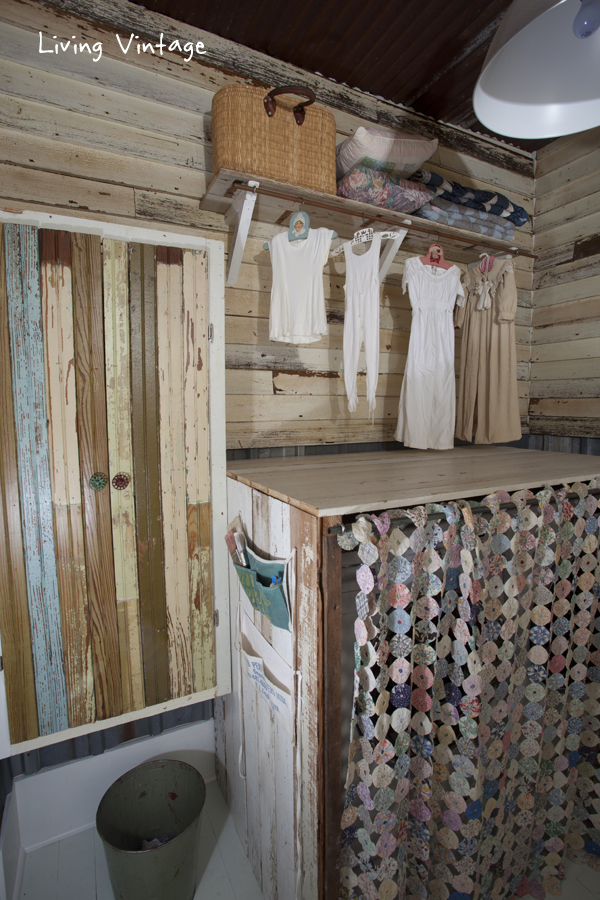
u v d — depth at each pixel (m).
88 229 1.23
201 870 1.54
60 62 1.62
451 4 1.72
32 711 1.26
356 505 1.06
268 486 1.29
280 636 1.22
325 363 2.24
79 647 1.30
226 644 1.55
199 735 1.91
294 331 1.83
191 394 1.40
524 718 1.46
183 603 1.45
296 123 1.67
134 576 1.36
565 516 1.47
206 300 1.40
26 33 1.57
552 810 1.52
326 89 2.14
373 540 1.05
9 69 1.55
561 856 1.53
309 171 1.70
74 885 1.49
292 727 1.15
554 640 1.49
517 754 1.45
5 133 1.56
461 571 1.22
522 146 2.73
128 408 1.31
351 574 1.15
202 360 1.41
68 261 1.21
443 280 2.22
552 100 0.95
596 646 1.63
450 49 1.96
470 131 2.59
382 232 1.91
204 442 1.44
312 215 1.93
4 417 1.17
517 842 1.45
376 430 2.43
